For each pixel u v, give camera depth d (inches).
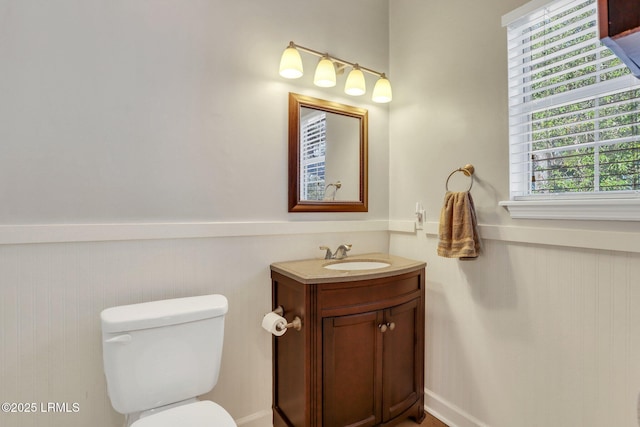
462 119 64.2
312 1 71.3
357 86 70.4
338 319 55.5
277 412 63.5
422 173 73.6
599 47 46.6
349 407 56.8
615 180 45.9
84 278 49.4
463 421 63.5
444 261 67.9
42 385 46.8
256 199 64.1
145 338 44.9
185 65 57.0
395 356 62.1
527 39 55.0
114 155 51.4
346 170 75.8
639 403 35.2
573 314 48.0
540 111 53.5
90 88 49.7
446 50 67.7
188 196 57.3
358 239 78.2
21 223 45.6
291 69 61.3
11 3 45.0
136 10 53.0
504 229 56.1
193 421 41.9
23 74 45.6
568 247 48.4
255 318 63.8
